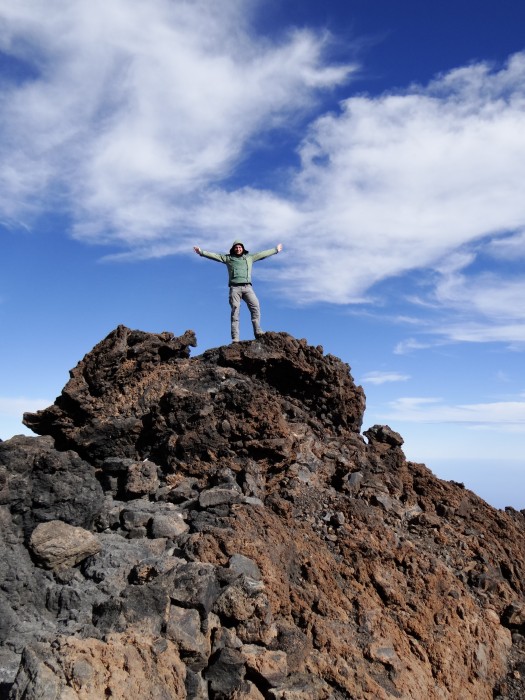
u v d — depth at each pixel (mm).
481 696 12148
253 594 10773
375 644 11422
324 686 10195
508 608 14047
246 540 12156
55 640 9273
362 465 17188
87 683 8555
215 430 15312
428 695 11203
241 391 15883
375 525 14633
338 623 11641
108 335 17594
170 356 18484
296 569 12570
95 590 11211
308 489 15406
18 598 11234
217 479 14469
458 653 12375
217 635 10367
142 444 16031
